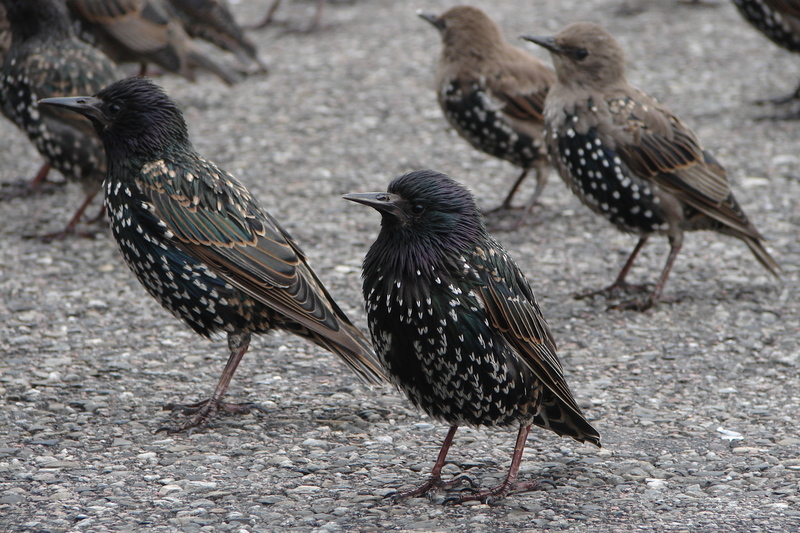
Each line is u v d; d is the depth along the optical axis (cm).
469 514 681
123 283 1160
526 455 783
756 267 1210
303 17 2416
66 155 1251
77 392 885
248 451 782
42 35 1262
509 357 688
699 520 668
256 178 1502
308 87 1925
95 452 773
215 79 1988
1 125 1789
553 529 658
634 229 1124
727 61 2030
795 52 1686
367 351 795
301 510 685
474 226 683
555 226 1356
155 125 822
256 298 798
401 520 672
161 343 1002
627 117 1077
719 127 1672
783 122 1686
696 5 2412
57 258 1227
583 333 1041
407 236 667
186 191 811
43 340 997
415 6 2506
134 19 1636
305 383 923
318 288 827
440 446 799
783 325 1048
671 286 1166
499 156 1375
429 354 677
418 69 2028
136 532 648
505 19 2348
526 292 717
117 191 822
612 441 805
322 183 1488
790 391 897
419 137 1680
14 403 856
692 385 915
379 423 841
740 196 1409
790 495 705
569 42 1089
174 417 841
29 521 661
